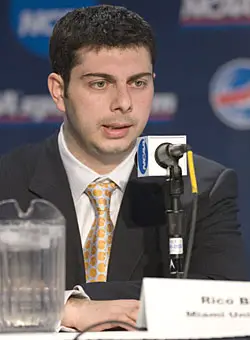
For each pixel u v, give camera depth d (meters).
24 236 3.95
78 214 5.65
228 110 11.10
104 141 5.22
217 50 11.08
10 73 11.20
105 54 5.09
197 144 11.12
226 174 5.96
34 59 11.19
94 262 5.51
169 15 11.05
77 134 5.42
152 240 5.61
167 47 11.07
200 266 5.62
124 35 5.07
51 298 3.98
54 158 5.83
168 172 4.62
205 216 5.71
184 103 11.09
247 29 11.07
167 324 3.74
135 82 5.15
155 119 11.09
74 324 4.57
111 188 5.62
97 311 4.59
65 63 5.28
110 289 5.03
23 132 11.23
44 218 4.32
